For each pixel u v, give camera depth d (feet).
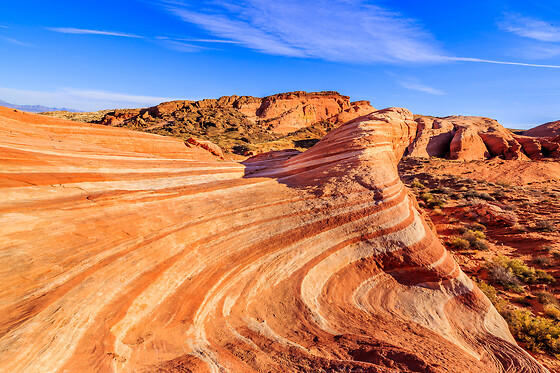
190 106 392.88
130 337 18.16
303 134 374.22
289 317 24.63
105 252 22.70
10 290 16.61
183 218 31.01
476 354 24.95
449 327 28.48
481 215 79.41
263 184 45.62
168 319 20.83
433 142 239.91
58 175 27.68
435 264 34.60
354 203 39.42
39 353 13.58
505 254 59.67
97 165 34.14
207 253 28.43
